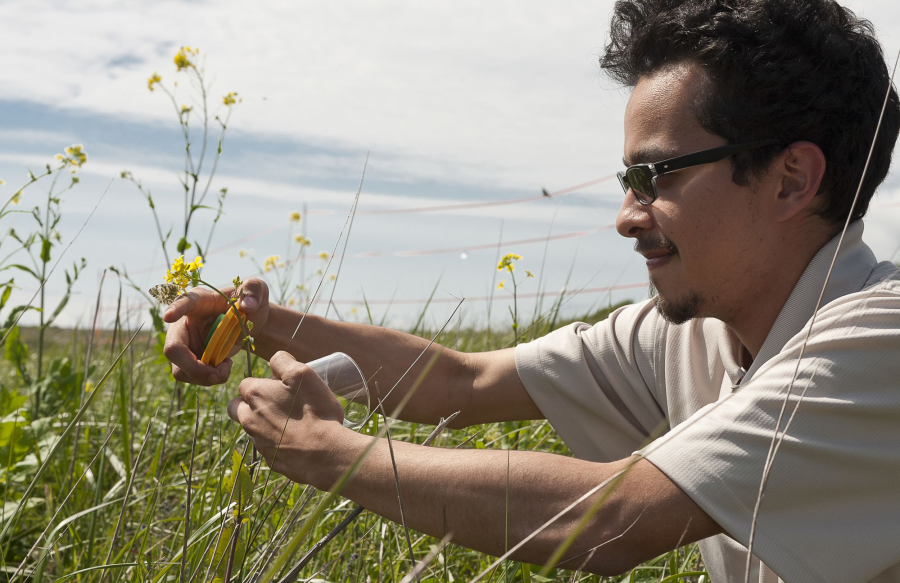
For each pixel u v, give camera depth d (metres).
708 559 1.60
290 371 1.32
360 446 1.24
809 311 1.39
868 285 1.38
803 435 1.14
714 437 1.17
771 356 1.41
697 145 1.40
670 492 1.15
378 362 1.92
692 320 1.71
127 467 2.38
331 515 2.12
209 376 1.63
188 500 1.39
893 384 1.13
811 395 1.15
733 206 1.40
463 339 3.67
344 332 1.93
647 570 1.85
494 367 1.94
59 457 2.62
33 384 3.03
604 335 1.87
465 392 1.94
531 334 2.92
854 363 1.15
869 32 1.50
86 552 2.02
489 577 1.78
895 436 1.13
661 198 1.44
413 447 1.26
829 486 1.14
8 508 2.18
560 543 1.16
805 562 1.13
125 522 2.11
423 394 1.92
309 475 1.27
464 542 1.21
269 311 1.87
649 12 1.56
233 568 1.36
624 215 1.49
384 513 1.24
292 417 1.29
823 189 1.41
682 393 1.69
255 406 1.33
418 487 1.20
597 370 1.86
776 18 1.37
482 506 1.18
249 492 1.29
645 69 1.50
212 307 1.74
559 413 1.89
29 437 2.43
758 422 1.16
